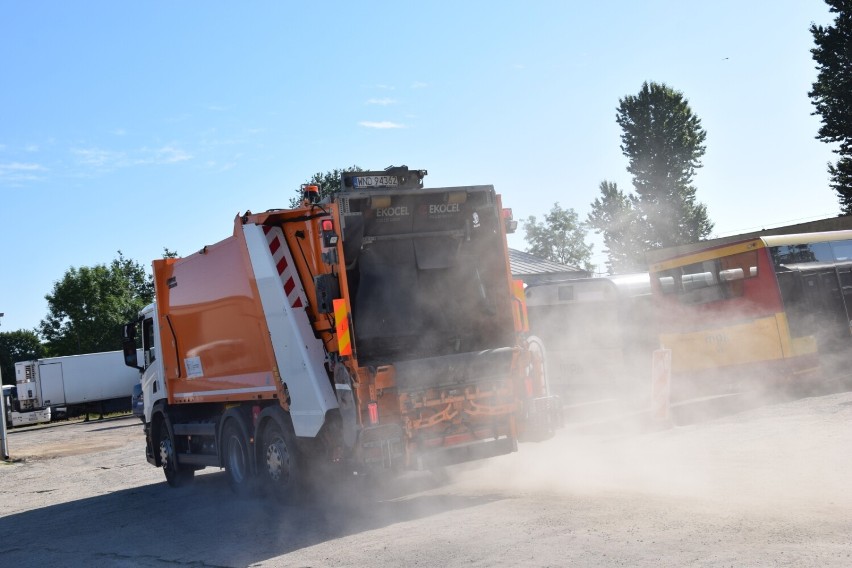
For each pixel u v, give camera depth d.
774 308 14.52
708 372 15.45
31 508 14.33
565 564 5.89
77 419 52.88
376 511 9.24
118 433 33.97
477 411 9.53
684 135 76.31
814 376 14.73
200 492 13.45
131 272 97.19
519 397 9.96
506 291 10.16
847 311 15.83
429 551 6.84
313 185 9.88
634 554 5.93
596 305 16.58
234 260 11.16
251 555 7.80
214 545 8.58
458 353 9.76
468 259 10.29
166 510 11.79
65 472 20.52
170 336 13.96
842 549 5.53
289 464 10.22
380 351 9.50
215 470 17.12
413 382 9.07
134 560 8.38
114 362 51.81
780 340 14.46
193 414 13.82
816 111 54.88
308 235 9.80
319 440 9.84
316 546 7.79
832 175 54.38
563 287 17.16
